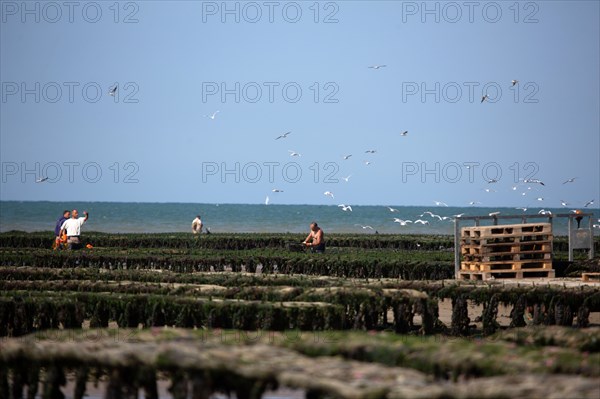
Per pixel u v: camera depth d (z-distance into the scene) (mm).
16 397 53469
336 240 155625
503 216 93875
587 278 89500
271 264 111750
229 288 78438
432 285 76750
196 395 45062
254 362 45594
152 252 122500
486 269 92062
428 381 43062
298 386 42688
